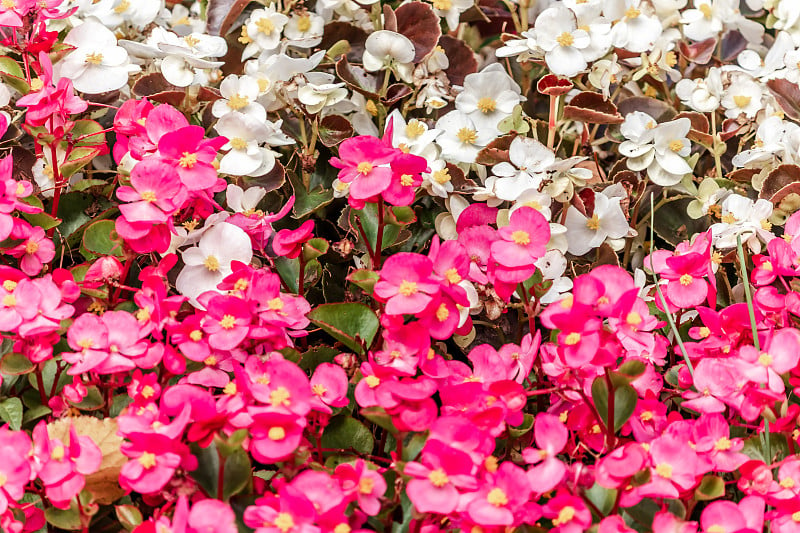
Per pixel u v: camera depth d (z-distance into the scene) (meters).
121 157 0.87
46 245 0.84
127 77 0.90
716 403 0.81
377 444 0.86
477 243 0.86
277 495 0.78
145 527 0.78
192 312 0.85
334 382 0.81
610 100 0.92
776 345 0.81
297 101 0.92
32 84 0.85
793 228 0.87
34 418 0.82
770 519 0.80
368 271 0.83
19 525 0.78
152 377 0.81
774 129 0.92
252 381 0.80
